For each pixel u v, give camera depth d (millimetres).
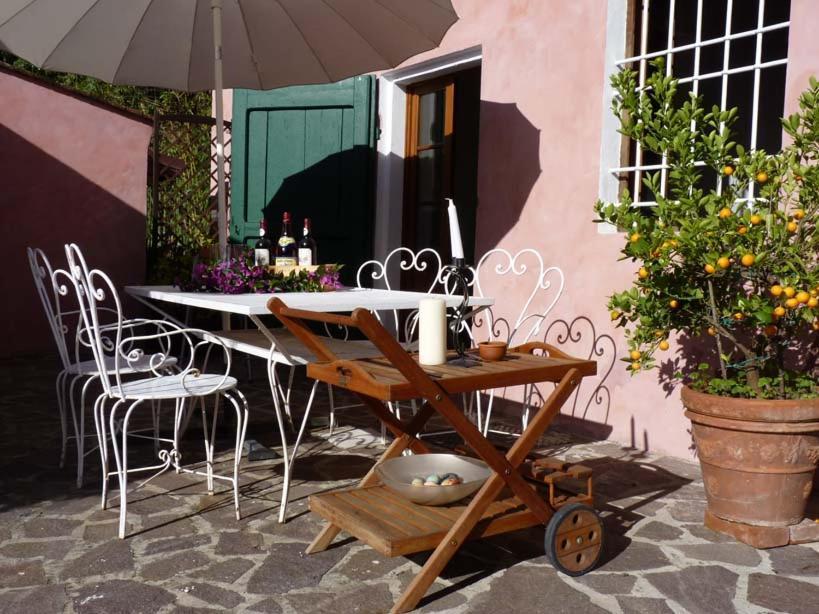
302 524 3148
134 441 4426
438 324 2795
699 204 3119
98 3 4656
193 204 8078
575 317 4855
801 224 3029
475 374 2590
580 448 4430
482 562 2814
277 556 2828
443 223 6551
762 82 5906
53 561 2758
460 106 6629
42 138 7402
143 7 4781
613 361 4586
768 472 2982
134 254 7816
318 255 6883
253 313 3018
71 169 7531
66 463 3967
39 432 4594
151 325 7516
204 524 3133
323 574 2689
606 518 3295
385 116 6703
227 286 3854
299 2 4754
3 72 7215
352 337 6938
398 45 4918
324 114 6824
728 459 3045
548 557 2670
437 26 4645
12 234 7340
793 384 3182
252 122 7191
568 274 4918
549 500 2752
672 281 3264
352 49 5043
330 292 4168
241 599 2494
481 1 5641
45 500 3393
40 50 4840
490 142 5555
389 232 6758
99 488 3564
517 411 5309
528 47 5254
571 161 4926
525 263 5246
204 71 5324
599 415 4672
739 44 5781
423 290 6754
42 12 4566
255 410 5250
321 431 4723
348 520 2592
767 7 5859
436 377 2535
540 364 2809
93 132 7598
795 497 3025
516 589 2598
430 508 2705
